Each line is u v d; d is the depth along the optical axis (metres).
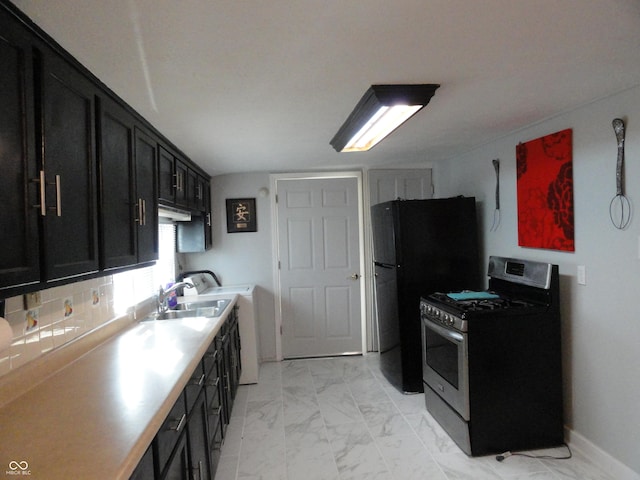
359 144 2.75
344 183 4.15
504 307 2.34
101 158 1.52
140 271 2.71
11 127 1.02
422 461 2.27
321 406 3.03
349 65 1.53
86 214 1.41
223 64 1.46
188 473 1.58
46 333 1.56
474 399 2.28
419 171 4.12
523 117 2.39
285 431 2.67
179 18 1.14
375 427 2.68
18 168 1.04
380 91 1.76
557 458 2.25
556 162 2.38
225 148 2.85
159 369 1.55
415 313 3.16
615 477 2.05
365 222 4.15
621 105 1.96
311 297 4.17
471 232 3.20
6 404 1.27
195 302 3.13
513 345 2.30
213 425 2.13
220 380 2.42
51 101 1.19
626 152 1.94
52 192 1.17
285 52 1.39
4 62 1.00
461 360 2.29
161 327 2.26
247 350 3.53
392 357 3.33
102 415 1.17
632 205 1.92
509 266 2.70
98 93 1.52
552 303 2.33
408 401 3.06
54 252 1.18
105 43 1.26
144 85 1.61
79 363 1.66
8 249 0.99
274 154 3.21
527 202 2.65
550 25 1.27
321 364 3.97
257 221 4.13
